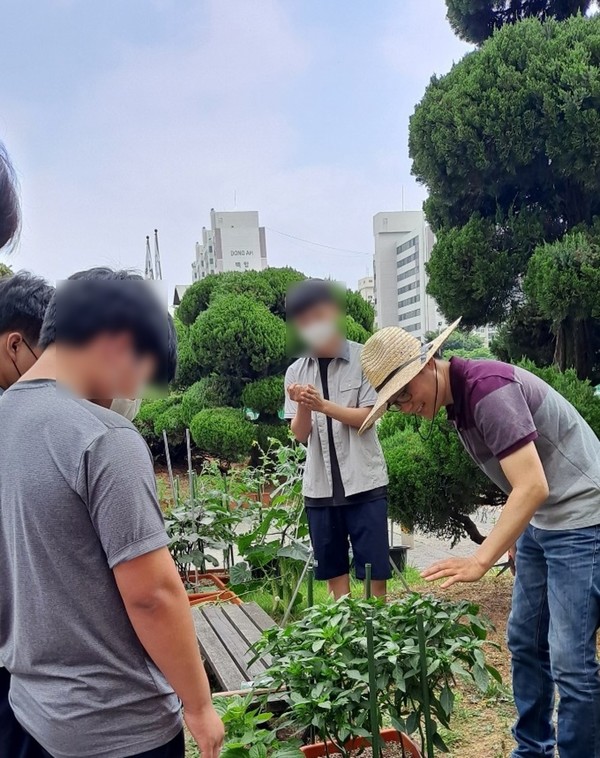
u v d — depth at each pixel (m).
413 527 4.40
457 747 2.40
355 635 2.05
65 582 1.27
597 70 3.78
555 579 2.04
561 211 4.43
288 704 2.34
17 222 1.57
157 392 1.45
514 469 1.91
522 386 2.04
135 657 1.33
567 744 2.01
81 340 1.33
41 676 1.30
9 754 1.52
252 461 10.44
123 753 1.30
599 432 3.57
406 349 2.17
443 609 2.12
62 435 1.27
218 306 10.27
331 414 3.03
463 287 4.31
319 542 3.29
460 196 4.50
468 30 5.16
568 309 3.79
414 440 4.16
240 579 4.24
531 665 2.24
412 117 4.48
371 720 1.89
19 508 1.28
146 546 1.26
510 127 3.97
